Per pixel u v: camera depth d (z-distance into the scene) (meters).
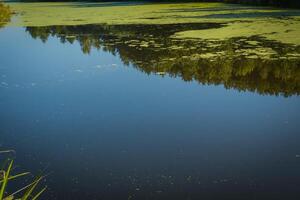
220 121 5.54
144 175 4.20
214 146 4.80
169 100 6.50
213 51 9.59
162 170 4.27
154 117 5.79
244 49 9.58
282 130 5.16
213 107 6.11
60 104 6.50
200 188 3.89
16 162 4.54
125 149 4.81
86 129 5.44
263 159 4.43
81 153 4.75
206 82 7.39
